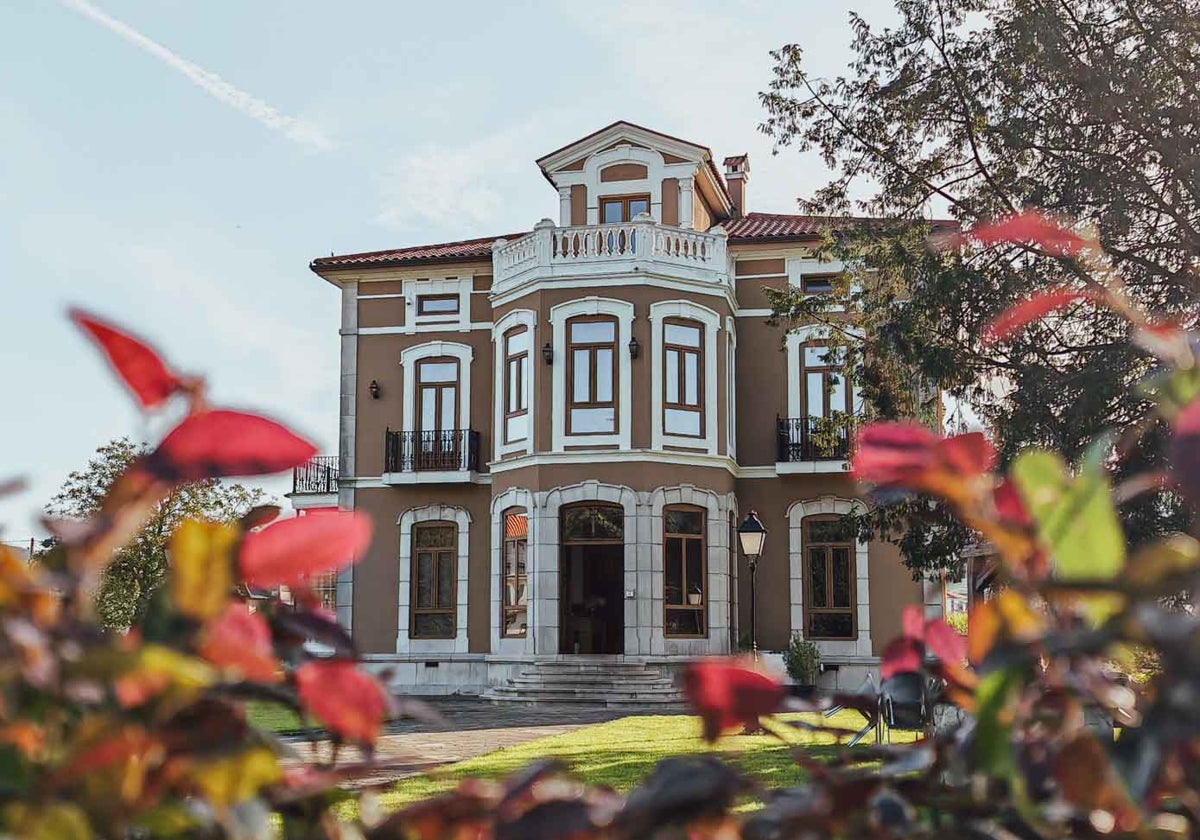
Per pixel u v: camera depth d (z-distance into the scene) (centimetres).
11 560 64
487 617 2119
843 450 2027
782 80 1591
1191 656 56
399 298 2230
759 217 2472
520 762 934
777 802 80
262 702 76
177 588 69
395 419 2202
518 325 2080
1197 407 63
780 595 2058
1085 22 1351
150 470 63
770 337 2123
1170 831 71
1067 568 70
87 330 62
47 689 61
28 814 59
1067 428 1237
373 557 2178
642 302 1981
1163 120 1294
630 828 71
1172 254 1325
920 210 1540
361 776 90
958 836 73
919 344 1392
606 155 2142
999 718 63
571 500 1953
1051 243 79
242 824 68
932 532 1420
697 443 1997
